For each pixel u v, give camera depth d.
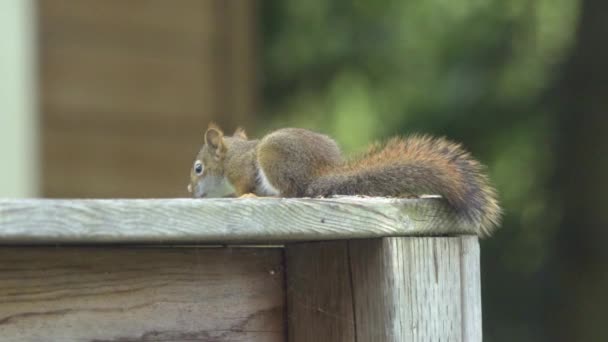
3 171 12.06
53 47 13.40
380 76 18.61
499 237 16.00
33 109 12.60
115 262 4.90
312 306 5.16
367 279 4.94
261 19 18.92
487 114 16.98
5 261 4.74
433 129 17.11
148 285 4.95
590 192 15.24
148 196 14.23
